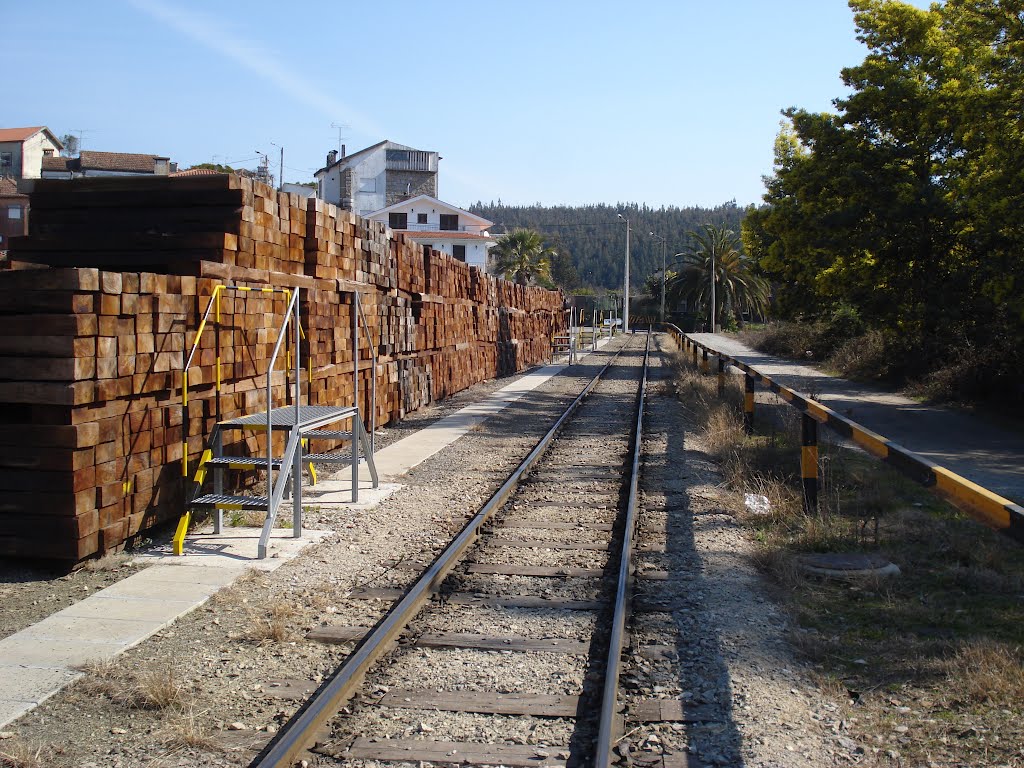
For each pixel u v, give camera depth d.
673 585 6.70
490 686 4.86
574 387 26.28
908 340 21.62
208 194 9.72
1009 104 15.64
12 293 6.80
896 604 6.13
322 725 4.33
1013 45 15.38
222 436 8.74
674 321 95.81
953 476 4.83
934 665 5.00
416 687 4.85
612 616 6.00
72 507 6.82
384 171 69.62
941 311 17.80
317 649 5.43
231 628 5.79
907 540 7.74
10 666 5.05
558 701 4.65
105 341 7.05
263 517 8.87
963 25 18.31
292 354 10.96
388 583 6.79
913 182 18.33
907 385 21.72
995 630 5.60
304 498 9.94
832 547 7.47
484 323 27.56
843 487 9.85
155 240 9.44
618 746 4.17
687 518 8.93
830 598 6.34
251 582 6.76
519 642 5.52
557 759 4.05
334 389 12.59
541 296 41.81
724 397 18.64
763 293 77.94
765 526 8.44
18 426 6.81
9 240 9.80
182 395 8.33
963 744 4.12
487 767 3.99
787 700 4.68
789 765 4.00
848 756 4.07
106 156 54.88
